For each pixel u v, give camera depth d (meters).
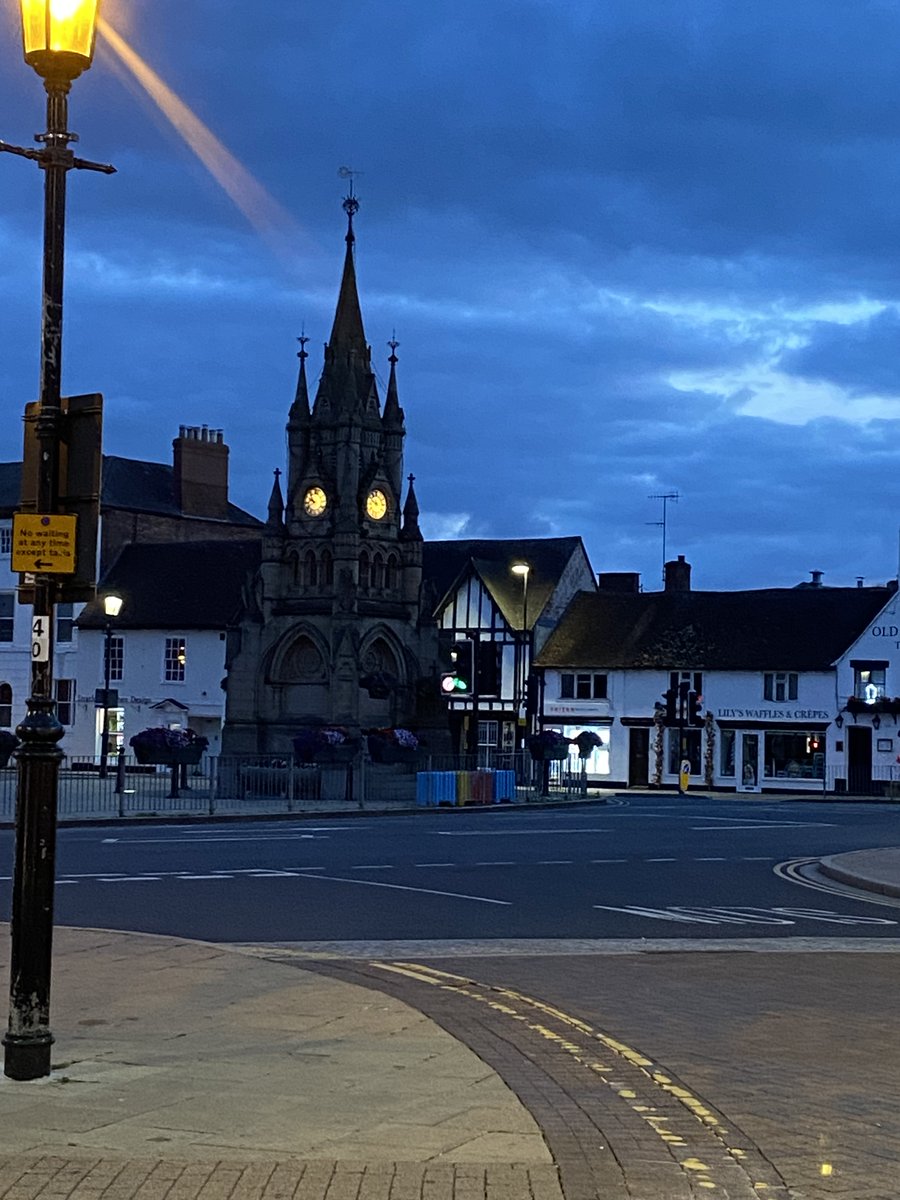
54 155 9.38
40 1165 7.14
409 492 49.97
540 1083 9.20
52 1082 8.84
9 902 18.12
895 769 64.88
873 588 68.75
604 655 70.38
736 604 70.62
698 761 68.38
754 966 14.41
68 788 43.69
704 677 68.50
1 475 72.31
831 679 66.19
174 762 41.44
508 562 74.81
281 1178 6.99
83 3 9.23
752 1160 7.69
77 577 9.26
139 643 67.62
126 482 72.94
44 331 9.42
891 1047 10.68
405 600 49.19
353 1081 8.95
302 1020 10.84
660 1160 7.57
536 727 70.69
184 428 75.12
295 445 48.97
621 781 69.56
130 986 12.13
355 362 48.94
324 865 23.91
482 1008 11.76
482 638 71.75
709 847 30.27
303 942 15.61
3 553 68.56
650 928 17.34
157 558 69.81
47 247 9.41
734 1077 9.63
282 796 43.34
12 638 68.06
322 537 47.78
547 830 34.66
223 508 76.25
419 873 23.02
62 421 9.50
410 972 13.55
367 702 47.75
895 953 15.50
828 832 36.12
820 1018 11.77
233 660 48.06
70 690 69.00
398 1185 6.92
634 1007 12.13
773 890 22.02
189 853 25.58
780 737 67.25
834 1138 8.20
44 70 9.32
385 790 44.44
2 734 39.62
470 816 41.00
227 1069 9.24
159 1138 7.63
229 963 13.20
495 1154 7.47
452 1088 8.80
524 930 16.92
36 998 9.00
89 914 17.28
